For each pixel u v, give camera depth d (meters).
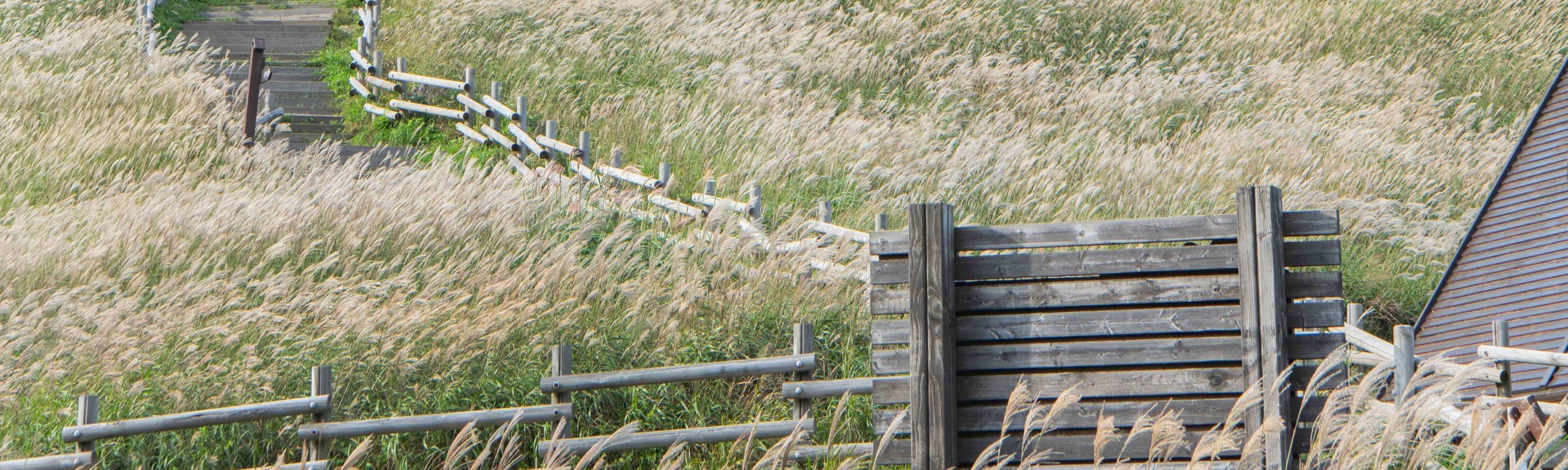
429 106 35.34
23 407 17.22
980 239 12.88
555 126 31.73
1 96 31.25
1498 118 38.41
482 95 35.97
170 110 32.50
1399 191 30.58
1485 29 44.00
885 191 29.56
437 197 23.55
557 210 24.88
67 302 18.62
